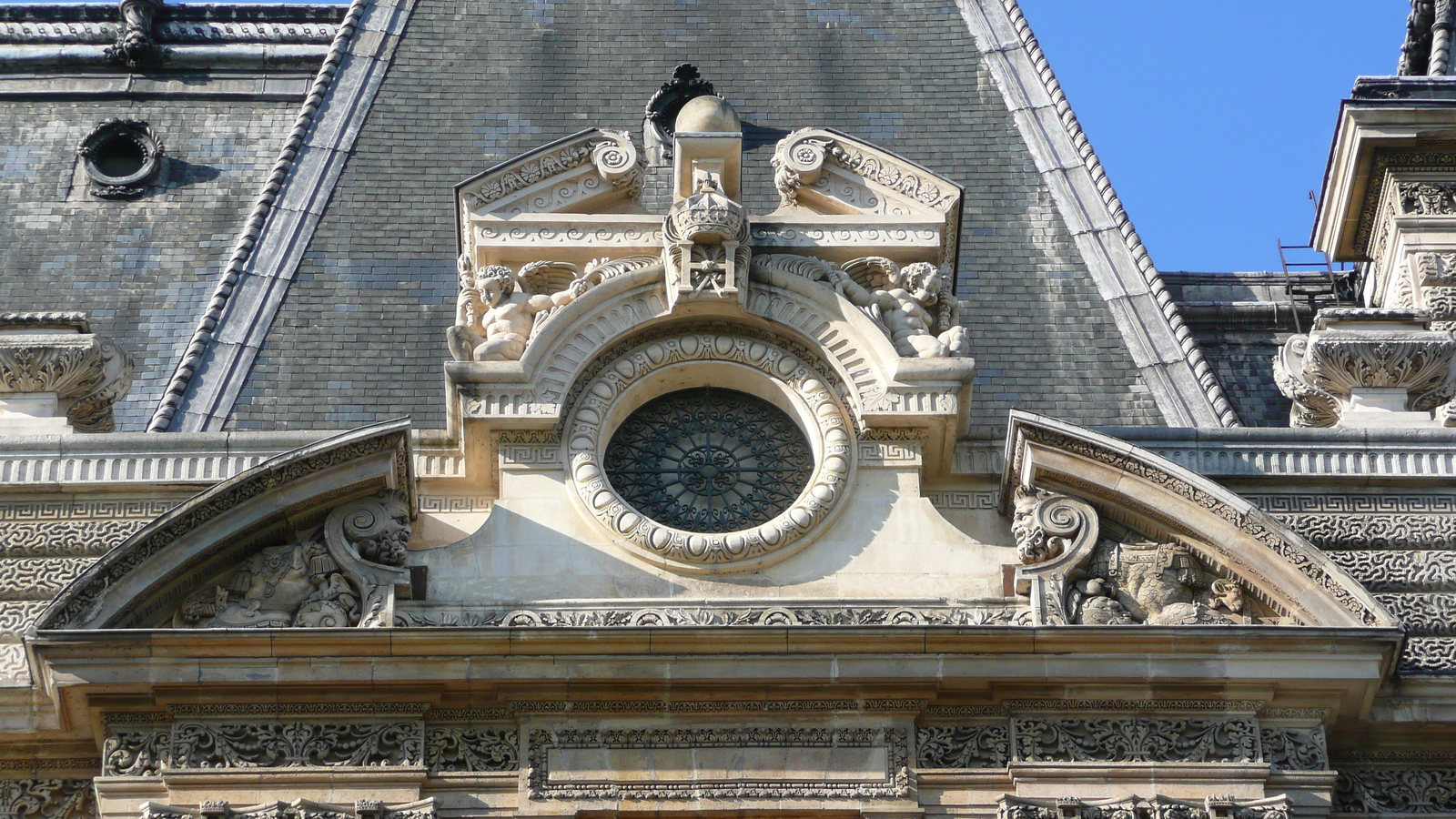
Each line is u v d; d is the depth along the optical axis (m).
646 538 33.34
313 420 37.69
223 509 32.62
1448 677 33.09
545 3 44.25
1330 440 35.09
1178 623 32.78
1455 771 33.09
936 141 42.22
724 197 34.75
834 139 36.28
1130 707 32.34
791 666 32.03
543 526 33.59
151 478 34.44
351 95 42.50
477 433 34.00
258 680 31.81
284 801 31.53
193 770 31.61
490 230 35.22
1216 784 31.89
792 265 34.97
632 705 32.19
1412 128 40.25
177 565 32.47
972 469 34.56
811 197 36.16
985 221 40.91
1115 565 33.22
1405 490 35.00
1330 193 41.38
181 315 41.09
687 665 31.98
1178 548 33.31
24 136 44.25
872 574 33.38
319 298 39.44
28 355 35.03
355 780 31.70
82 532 34.25
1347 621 32.50
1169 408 38.06
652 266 34.81
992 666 32.09
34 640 31.59
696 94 42.50
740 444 34.75
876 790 31.81
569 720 32.12
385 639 31.81
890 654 32.09
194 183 43.56
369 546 33.03
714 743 32.06
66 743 32.59
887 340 34.34
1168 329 39.03
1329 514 34.84
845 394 34.50
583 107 42.72
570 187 35.97
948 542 33.59
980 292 39.84
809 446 34.62
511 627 31.81
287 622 32.69
